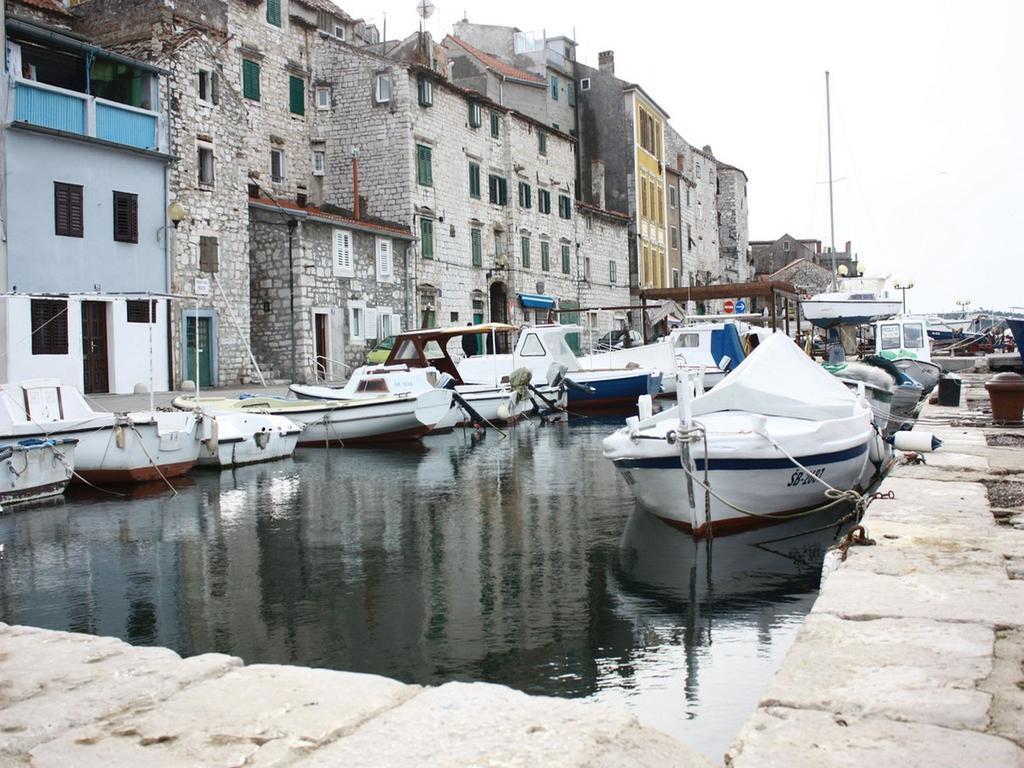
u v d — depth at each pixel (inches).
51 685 171.9
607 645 285.4
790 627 300.8
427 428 946.1
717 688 245.9
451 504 555.5
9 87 906.1
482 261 1745.8
